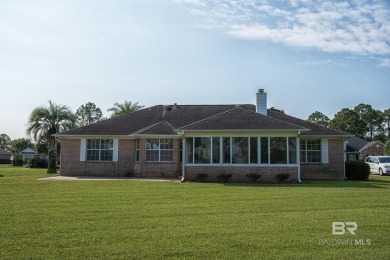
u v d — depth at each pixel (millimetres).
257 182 22812
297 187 19062
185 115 31391
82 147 28781
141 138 27062
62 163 28859
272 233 8625
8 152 102125
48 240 7953
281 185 20453
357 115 92938
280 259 6801
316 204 12844
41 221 9836
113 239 8062
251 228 9109
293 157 23172
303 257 6914
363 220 10062
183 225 9438
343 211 11477
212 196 15039
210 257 6898
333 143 27219
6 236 8258
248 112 25281
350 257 6926
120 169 28438
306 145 27422
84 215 10695
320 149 27312
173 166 26828
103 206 12336
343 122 91750
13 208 11875
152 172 26922
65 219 10117
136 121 30625
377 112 103688
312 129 27562
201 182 22672
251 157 23406
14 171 40375
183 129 23609
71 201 13484
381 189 17922
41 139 40594
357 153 49562
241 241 7949
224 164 23484
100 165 28594
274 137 23391
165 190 17281
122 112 53281
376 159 36656
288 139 23297
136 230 8875
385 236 8414
